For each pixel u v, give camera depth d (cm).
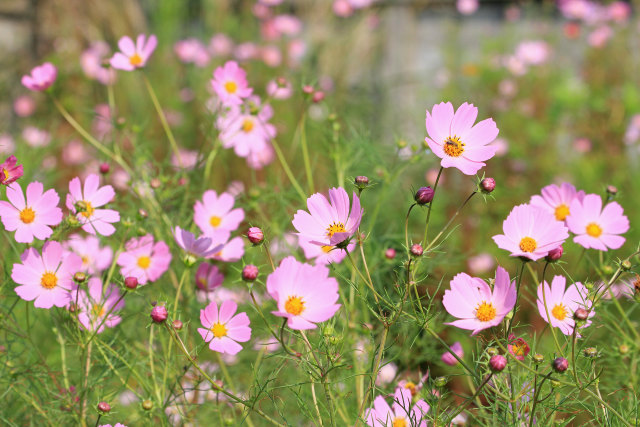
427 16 500
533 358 186
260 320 218
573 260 254
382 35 488
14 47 466
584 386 184
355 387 206
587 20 461
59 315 202
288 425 192
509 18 479
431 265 227
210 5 478
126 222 207
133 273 207
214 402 212
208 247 200
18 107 396
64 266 194
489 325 182
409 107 448
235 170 333
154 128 391
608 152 391
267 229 219
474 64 461
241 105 230
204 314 192
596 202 198
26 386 204
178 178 229
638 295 191
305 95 232
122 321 206
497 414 187
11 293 203
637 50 446
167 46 451
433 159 231
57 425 200
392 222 239
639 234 299
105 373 201
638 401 192
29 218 193
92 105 406
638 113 396
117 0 471
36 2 477
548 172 380
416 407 193
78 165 330
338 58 459
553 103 419
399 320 190
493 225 325
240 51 432
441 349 216
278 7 483
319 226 187
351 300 208
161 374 212
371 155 232
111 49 467
